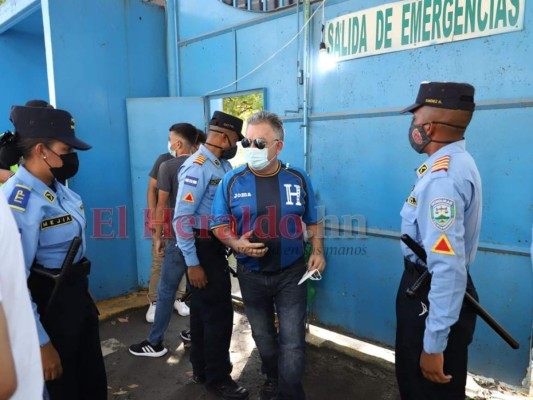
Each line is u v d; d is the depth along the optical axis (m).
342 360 2.77
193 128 2.93
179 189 2.22
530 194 2.07
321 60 2.82
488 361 2.32
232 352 2.89
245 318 3.39
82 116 3.47
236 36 3.34
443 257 1.36
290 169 2.08
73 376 1.63
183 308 3.49
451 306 1.37
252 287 2.07
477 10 2.12
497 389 2.28
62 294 1.56
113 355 2.88
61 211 1.56
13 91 4.75
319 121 2.88
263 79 3.20
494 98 2.13
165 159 3.23
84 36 3.42
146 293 3.93
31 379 0.90
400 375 1.72
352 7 2.60
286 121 3.07
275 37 3.06
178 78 3.91
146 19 3.83
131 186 3.84
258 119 1.92
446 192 1.38
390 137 2.54
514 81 2.06
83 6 3.39
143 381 2.57
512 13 2.02
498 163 2.15
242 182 2.00
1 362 0.79
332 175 2.86
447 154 1.48
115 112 3.69
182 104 3.70
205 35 3.57
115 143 3.71
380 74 2.53
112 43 3.61
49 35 3.23
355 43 2.62
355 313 2.87
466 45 2.18
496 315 2.24
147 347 2.85
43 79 4.99
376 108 2.58
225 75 3.49
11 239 0.87
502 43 2.07
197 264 2.18
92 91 3.52
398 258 2.60
